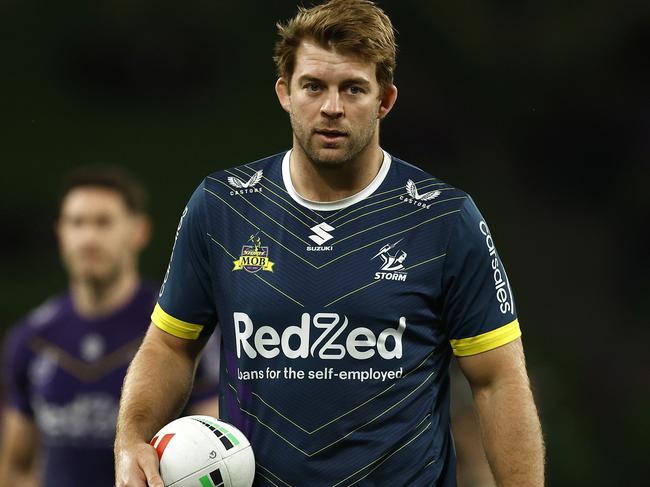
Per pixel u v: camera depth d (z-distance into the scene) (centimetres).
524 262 6047
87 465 2277
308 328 1360
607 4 6119
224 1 6347
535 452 1370
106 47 6431
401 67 6112
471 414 2378
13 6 6538
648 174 6088
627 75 6106
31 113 6406
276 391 1366
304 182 1401
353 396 1353
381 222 1386
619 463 5109
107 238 2289
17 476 2392
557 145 6159
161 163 6247
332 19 1307
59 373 2289
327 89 1314
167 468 1345
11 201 6012
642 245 6062
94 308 2306
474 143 6169
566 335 5869
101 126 6400
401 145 6159
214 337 2189
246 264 1392
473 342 1388
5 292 5716
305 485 1362
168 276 1466
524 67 6144
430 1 6097
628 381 5678
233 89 6462
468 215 1388
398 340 1362
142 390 1432
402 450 1362
